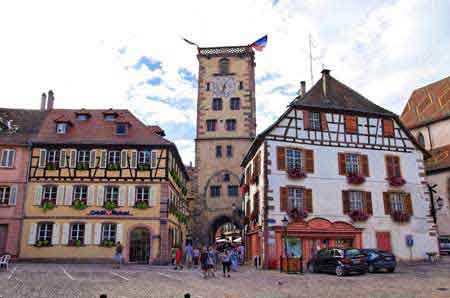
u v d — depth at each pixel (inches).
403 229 1071.6
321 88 1189.1
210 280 696.4
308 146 1073.5
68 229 1135.6
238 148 1676.9
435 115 1601.9
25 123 1299.2
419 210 1103.0
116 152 1206.9
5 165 1171.9
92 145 1198.9
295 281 673.0
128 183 1177.4
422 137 1658.5
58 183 1169.4
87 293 513.3
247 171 1393.9
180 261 976.3
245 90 1753.2
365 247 1028.5
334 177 1063.6
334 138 1097.4
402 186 1107.9
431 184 1492.4
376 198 1077.8
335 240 1017.5
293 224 1000.2
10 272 758.5
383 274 772.6
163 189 1177.4
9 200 1147.9
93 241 1131.3
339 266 761.6
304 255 988.6
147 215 1155.3
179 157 1370.6
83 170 1179.9
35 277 676.7
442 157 1491.1
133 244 1139.3
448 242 1314.0
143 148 1208.8
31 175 1170.6
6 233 1129.4
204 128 1713.8
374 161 1108.5
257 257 1067.3
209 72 1786.4
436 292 526.9
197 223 1604.3
